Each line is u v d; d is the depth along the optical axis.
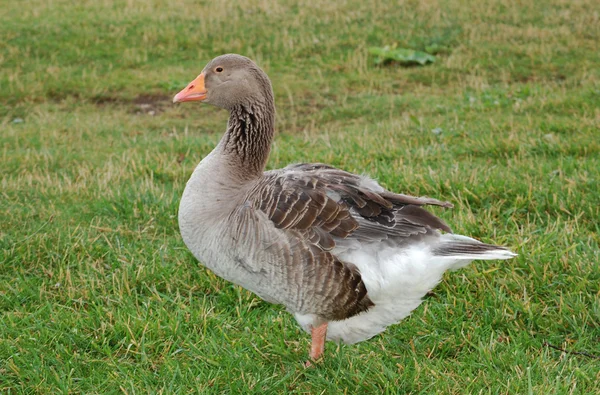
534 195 7.18
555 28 15.13
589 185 7.32
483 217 6.96
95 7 17.30
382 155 8.94
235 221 4.75
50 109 12.46
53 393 4.73
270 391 4.72
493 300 5.66
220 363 5.03
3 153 9.91
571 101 10.88
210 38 15.45
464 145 9.12
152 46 15.16
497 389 4.57
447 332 5.44
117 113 12.30
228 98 5.37
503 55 14.10
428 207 7.21
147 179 8.42
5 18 16.30
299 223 4.56
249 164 5.32
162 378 4.88
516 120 10.27
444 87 13.09
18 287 6.06
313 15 16.42
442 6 16.62
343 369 4.86
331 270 4.55
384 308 4.86
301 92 13.12
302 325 5.02
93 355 5.28
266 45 15.04
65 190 8.22
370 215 4.71
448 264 4.62
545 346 5.18
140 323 5.43
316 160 8.84
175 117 12.29
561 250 6.09
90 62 14.40
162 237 7.12
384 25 15.77
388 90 13.13
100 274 6.30
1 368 5.05
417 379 4.74
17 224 7.27
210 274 6.23
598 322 5.36
